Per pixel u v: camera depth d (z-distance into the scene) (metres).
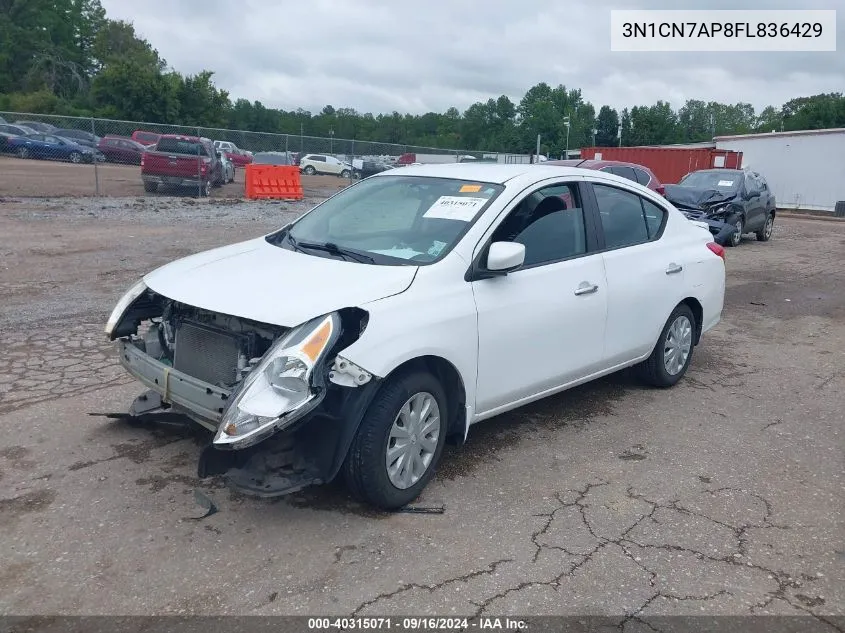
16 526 3.66
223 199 21.03
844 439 5.23
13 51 83.31
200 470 3.43
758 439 5.16
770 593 3.38
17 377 5.73
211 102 63.81
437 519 3.89
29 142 30.16
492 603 3.22
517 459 4.67
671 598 3.31
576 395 5.93
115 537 3.61
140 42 96.19
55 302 8.14
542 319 4.62
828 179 32.09
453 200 4.66
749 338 8.17
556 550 3.65
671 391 6.14
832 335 8.40
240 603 3.16
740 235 16.69
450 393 4.26
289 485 3.54
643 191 5.85
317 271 4.11
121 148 30.86
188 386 3.84
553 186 5.00
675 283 5.83
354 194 5.26
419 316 3.89
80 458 4.40
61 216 15.41
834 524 4.02
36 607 3.09
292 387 3.42
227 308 3.73
